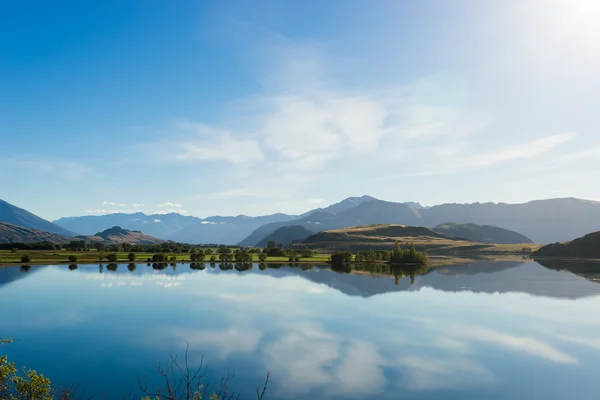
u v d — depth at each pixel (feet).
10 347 167.32
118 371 138.41
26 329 198.70
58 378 131.03
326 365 148.05
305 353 161.79
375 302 281.95
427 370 144.36
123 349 164.86
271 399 117.91
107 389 121.19
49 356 155.12
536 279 442.50
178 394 117.91
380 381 133.39
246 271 521.65
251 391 123.24
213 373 138.62
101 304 269.44
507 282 410.31
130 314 236.43
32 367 142.31
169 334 189.26
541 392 126.11
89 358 152.56
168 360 150.82
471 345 175.22
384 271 541.34
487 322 219.61
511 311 251.60
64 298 293.02
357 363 150.61
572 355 162.91
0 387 59.52
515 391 126.62
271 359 153.89
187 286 363.76
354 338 184.75
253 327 204.44
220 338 182.80
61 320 219.20
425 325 211.00
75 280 399.03
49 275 441.27
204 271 514.27
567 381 135.33
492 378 137.39
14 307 257.55
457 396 123.03
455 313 243.81
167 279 417.69
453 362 153.07
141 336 185.57
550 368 147.54
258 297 301.84
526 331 200.34
